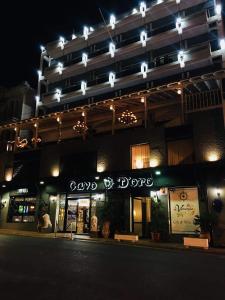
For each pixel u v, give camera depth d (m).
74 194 23.66
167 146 20.55
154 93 21.84
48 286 6.06
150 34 30.84
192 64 26.75
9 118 36.72
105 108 25.25
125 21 33.31
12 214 26.67
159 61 29.20
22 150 29.91
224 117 18.84
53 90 36.59
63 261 9.18
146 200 21.58
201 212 17.66
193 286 6.43
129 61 31.73
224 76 19.16
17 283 6.28
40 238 18.53
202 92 21.27
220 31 26.56
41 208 24.61
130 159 21.77
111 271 7.81
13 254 10.55
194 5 29.42
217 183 17.61
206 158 18.66
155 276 7.36
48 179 24.55
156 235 18.17
